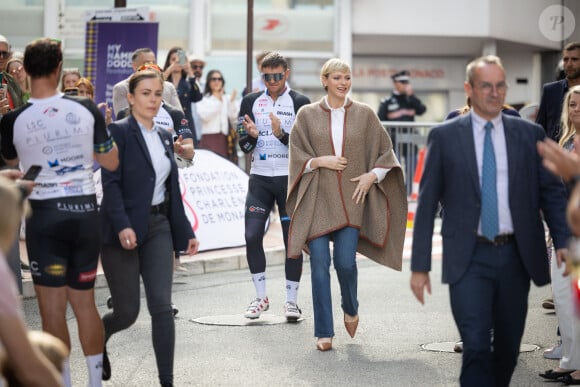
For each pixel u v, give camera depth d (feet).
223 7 90.43
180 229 26.17
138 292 25.99
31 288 40.73
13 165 25.30
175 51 54.80
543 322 36.27
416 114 77.15
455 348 31.42
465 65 103.91
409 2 94.79
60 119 24.22
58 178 24.31
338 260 31.83
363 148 32.35
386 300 40.83
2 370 15.46
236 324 35.91
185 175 53.26
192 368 29.27
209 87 63.67
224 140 63.82
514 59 106.93
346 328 32.53
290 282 36.55
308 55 91.91
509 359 22.70
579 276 16.88
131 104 26.09
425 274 22.27
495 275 21.90
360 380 27.81
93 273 25.05
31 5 87.45
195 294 42.68
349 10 92.27
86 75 55.57
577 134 29.68
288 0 91.50
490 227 21.75
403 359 30.42
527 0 99.14
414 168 74.79
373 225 32.50
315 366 29.50
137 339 33.35
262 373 28.63
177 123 34.76
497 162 21.89
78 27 76.48
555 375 27.78
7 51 35.65
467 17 95.91
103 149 24.68
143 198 25.63
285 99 37.24
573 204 17.08
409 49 101.91
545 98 35.50
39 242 24.41
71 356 30.94
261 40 91.25
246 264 51.24
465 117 22.21
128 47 55.06
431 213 22.17
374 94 103.14
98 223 24.84
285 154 37.04
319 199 32.17
